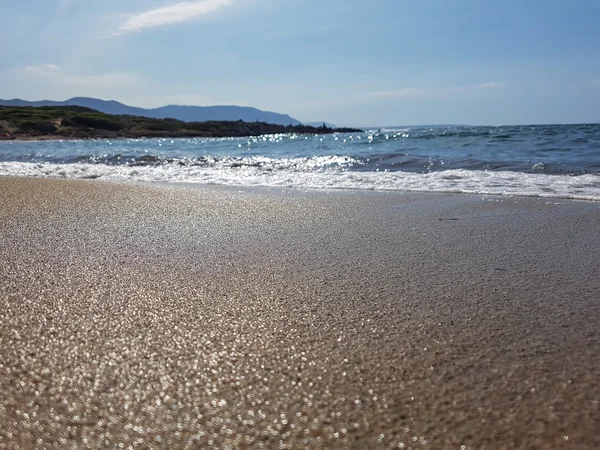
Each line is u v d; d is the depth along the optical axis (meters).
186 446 1.11
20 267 2.57
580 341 1.64
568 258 2.67
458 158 8.39
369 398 1.30
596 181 5.55
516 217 3.84
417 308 1.96
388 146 12.45
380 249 2.93
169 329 1.75
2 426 1.18
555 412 1.22
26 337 1.69
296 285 2.26
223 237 3.30
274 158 10.05
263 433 1.16
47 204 4.71
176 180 7.22
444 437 1.13
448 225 3.61
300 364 1.49
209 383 1.38
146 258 2.74
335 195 5.26
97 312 1.92
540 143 10.68
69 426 1.19
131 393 1.33
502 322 1.81
